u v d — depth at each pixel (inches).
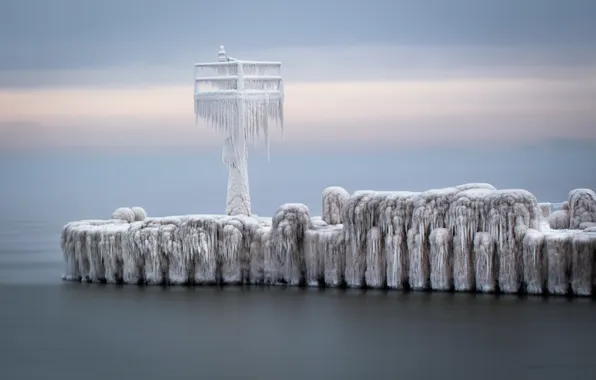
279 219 2127.2
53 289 2204.7
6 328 1899.6
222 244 2158.0
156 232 2182.6
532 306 1895.9
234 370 1642.5
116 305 2038.6
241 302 2017.7
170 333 1838.1
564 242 1934.1
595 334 1748.3
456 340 1745.8
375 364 1647.4
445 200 2018.9
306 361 1670.8
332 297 2026.3
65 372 1656.0
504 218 1968.5
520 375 1588.3
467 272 1999.3
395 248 2046.0
